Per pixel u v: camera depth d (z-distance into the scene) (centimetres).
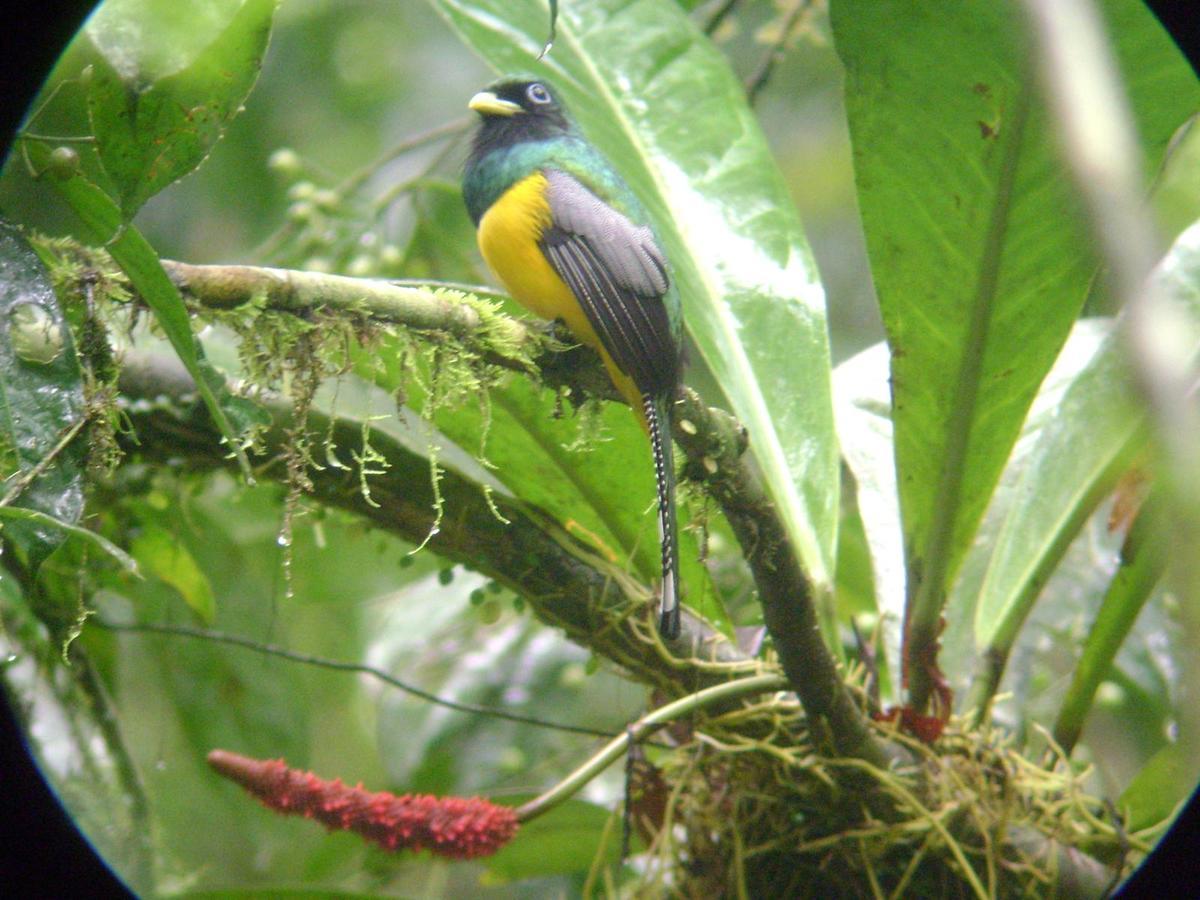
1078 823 623
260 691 864
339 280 500
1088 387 650
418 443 636
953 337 579
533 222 680
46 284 438
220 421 428
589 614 634
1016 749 685
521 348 566
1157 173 548
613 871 755
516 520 639
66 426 436
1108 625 639
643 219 679
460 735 867
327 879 869
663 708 570
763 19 1371
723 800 621
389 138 1284
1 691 660
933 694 603
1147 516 615
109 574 734
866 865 580
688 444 536
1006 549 653
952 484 589
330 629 1044
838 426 760
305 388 505
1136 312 193
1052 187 536
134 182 417
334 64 1312
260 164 1251
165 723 877
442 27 1338
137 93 416
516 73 750
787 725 606
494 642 896
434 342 539
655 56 776
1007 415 586
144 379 635
